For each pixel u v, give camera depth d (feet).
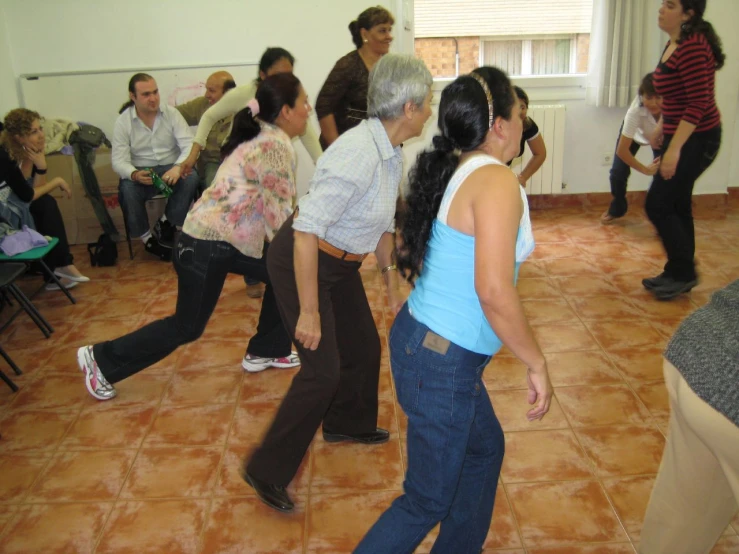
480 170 4.04
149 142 14.19
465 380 4.33
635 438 7.46
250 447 7.01
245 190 7.32
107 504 6.72
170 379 9.18
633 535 6.05
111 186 15.03
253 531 6.29
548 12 15.75
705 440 3.84
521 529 6.17
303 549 6.06
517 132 4.32
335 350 5.97
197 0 14.82
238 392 8.79
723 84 15.47
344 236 5.74
